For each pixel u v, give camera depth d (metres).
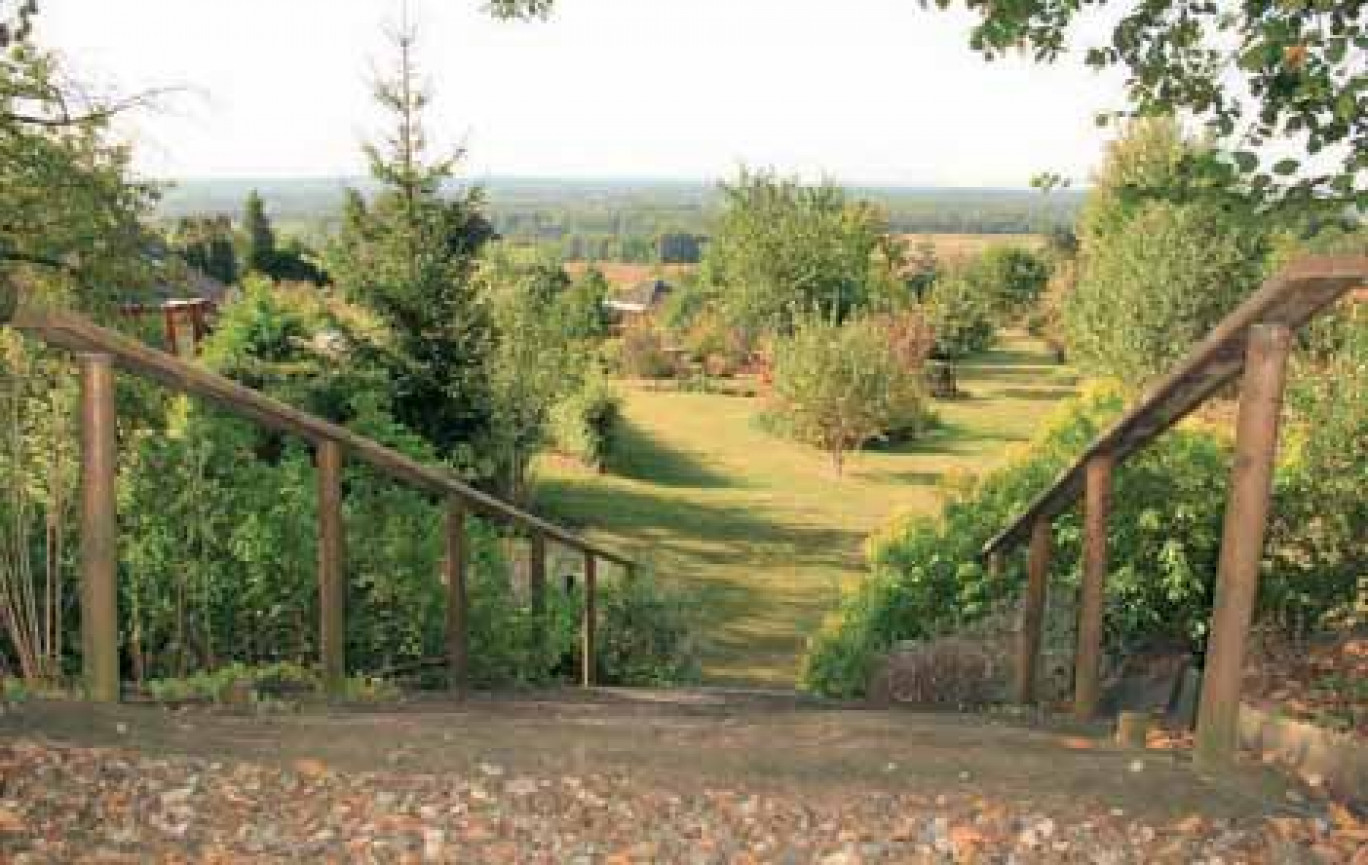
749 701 7.84
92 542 4.40
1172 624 8.16
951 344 49.81
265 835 3.31
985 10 6.38
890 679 8.27
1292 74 5.25
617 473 31.41
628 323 62.91
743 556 23.39
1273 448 3.86
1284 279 3.51
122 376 10.16
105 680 4.48
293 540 7.22
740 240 57.69
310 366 18.42
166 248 16.80
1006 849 3.39
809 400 32.41
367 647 7.58
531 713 5.71
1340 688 5.39
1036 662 6.85
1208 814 3.60
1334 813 3.62
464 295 20.70
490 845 3.37
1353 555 7.05
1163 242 30.00
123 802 3.40
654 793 3.79
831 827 3.55
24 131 14.20
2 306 4.11
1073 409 9.66
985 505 9.65
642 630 12.00
